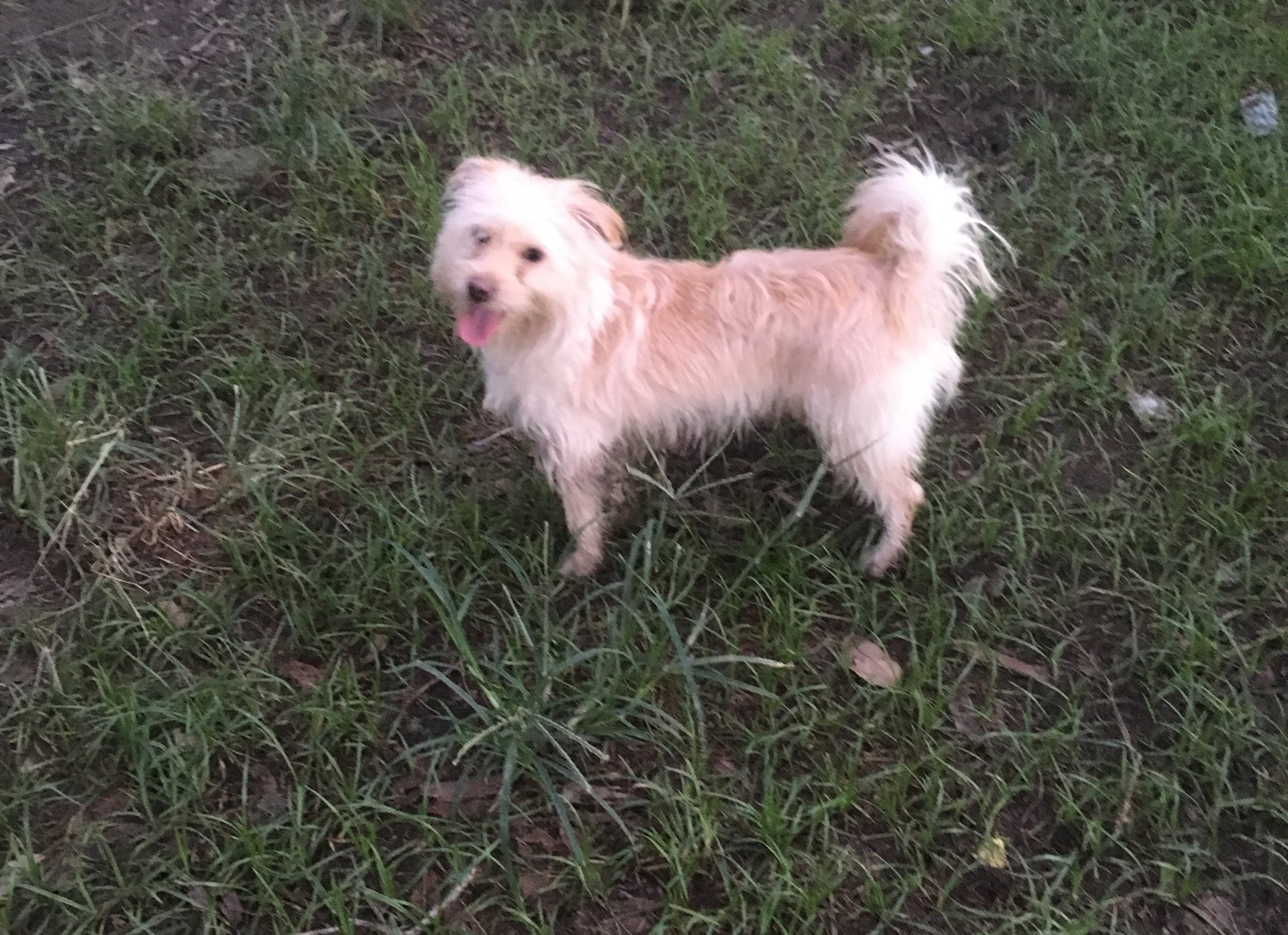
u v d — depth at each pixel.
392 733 0.94
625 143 1.45
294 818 0.87
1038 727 0.96
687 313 0.96
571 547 1.05
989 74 1.56
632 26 1.61
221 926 0.84
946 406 1.17
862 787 0.92
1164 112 1.46
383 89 1.51
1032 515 1.08
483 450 1.14
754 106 1.49
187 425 1.14
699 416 1.01
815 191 1.36
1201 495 1.11
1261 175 1.36
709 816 0.89
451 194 0.97
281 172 1.38
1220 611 1.03
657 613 0.99
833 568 1.05
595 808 0.91
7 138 1.40
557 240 0.90
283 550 1.04
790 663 0.98
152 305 1.21
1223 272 1.29
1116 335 1.22
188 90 1.48
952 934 0.85
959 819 0.91
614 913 0.86
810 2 1.67
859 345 0.95
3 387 1.10
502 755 0.91
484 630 1.01
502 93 1.51
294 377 1.17
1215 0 1.64
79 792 0.90
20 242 1.29
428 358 1.21
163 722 0.92
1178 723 0.96
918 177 0.92
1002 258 1.31
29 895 0.84
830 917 0.86
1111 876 0.88
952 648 1.00
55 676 0.93
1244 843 0.90
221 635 0.98
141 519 1.06
